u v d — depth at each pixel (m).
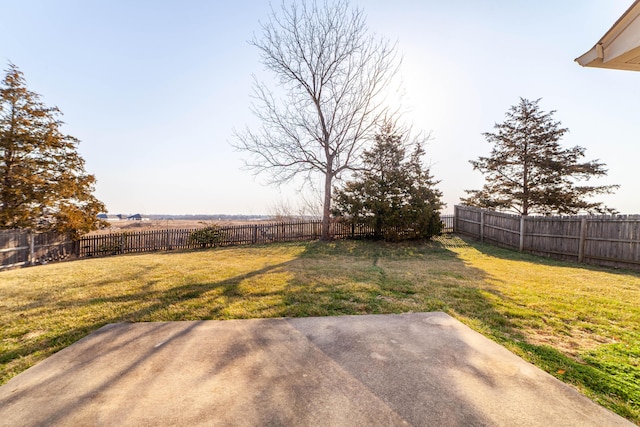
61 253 11.15
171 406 1.73
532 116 17.02
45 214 11.11
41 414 1.67
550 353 2.46
